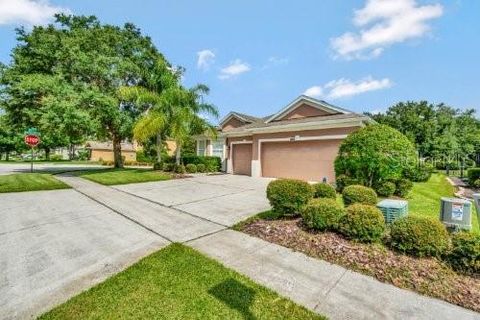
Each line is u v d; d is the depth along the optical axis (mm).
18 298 3184
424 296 3232
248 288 3357
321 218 5012
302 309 2953
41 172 19094
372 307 3016
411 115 27906
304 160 13594
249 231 5508
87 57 16094
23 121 17547
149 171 17984
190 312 2873
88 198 9164
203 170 18516
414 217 4398
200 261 4094
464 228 4758
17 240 5090
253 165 15812
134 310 2900
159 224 6121
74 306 2975
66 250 4613
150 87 18281
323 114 14430
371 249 4371
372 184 8867
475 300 3137
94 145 44656
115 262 4152
